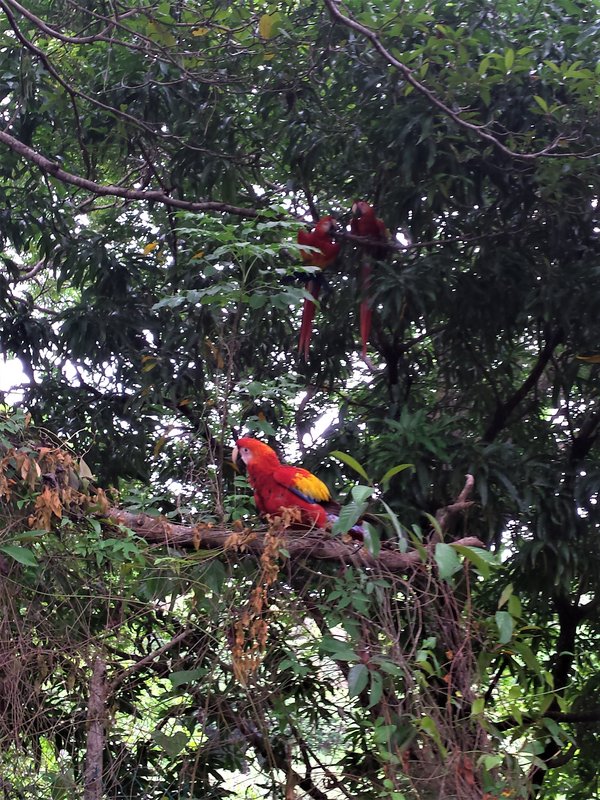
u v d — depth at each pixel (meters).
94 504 2.89
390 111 4.48
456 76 4.14
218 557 2.97
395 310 4.56
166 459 4.86
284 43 4.61
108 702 3.08
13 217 5.30
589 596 5.44
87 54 5.15
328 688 3.21
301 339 5.00
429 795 2.48
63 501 2.78
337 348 5.33
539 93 4.41
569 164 4.21
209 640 2.95
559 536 4.25
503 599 2.65
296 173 5.26
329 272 5.07
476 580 3.79
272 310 4.81
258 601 2.65
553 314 4.56
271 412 4.95
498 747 2.57
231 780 4.19
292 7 4.83
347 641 2.79
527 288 4.59
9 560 2.92
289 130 5.01
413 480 4.17
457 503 3.18
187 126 4.98
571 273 4.48
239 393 3.71
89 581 3.04
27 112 5.20
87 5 4.82
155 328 5.07
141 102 4.98
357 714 3.19
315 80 4.81
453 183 4.46
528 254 4.70
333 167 5.24
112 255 5.25
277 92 4.78
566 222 4.55
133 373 5.07
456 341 5.08
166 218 5.65
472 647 2.86
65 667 3.00
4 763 2.76
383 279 4.41
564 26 4.44
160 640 3.49
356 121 4.79
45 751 3.06
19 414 2.91
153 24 4.31
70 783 2.83
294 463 4.98
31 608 2.92
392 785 2.44
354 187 5.35
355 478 4.90
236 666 2.65
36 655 2.87
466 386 5.24
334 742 3.26
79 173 6.00
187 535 2.97
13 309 5.31
